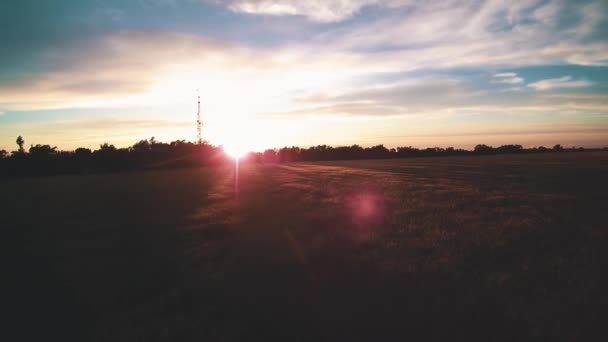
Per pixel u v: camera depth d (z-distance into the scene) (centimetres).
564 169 3766
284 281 668
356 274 691
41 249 942
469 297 572
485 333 470
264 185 2734
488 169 4172
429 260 762
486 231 1004
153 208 1628
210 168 6650
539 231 977
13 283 697
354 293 602
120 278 711
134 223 1273
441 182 2586
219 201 1844
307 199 1819
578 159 6462
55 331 511
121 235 1090
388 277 668
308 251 860
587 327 478
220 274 716
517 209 1327
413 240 934
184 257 841
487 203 1504
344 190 2206
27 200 2045
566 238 905
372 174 3812
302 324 505
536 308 530
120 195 2203
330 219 1263
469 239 923
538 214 1218
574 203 1422
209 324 514
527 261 737
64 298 621
